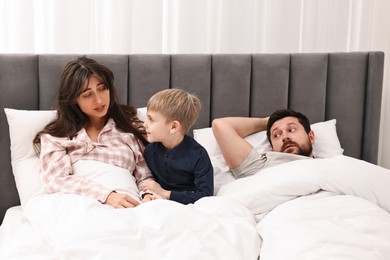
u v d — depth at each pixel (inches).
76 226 45.4
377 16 87.4
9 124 68.9
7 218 63.5
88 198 52.8
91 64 64.3
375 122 79.4
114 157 64.6
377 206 50.8
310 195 55.5
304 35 87.2
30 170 65.4
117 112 69.0
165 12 83.7
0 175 71.3
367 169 57.9
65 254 40.6
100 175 60.6
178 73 76.8
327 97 80.4
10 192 71.7
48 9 79.7
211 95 78.4
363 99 80.0
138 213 49.4
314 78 78.8
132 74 76.0
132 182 62.0
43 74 72.7
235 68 77.5
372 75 78.3
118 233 43.9
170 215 47.3
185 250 41.8
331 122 78.5
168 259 40.7
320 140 75.0
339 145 76.6
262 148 73.6
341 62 79.1
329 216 47.6
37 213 51.5
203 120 78.0
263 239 47.1
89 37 80.7
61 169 60.8
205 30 84.8
